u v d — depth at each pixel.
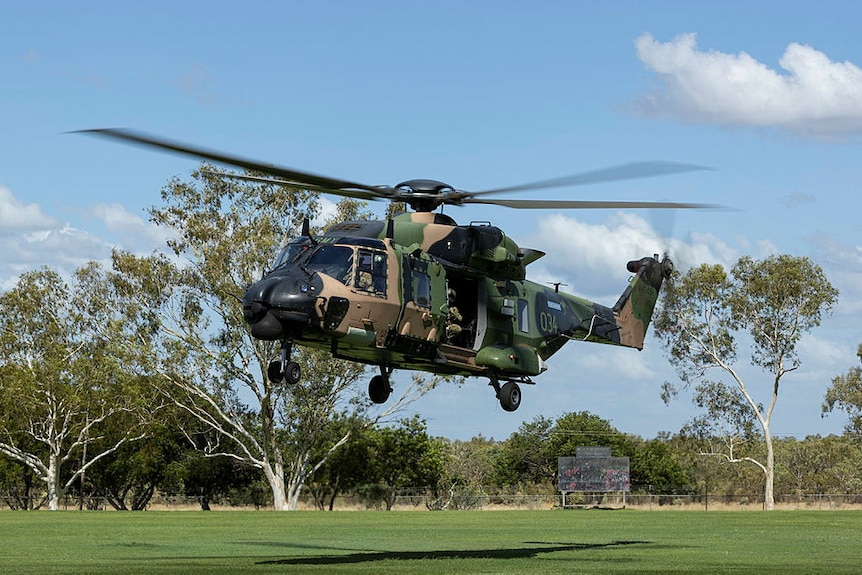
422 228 26.14
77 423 83.81
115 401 81.50
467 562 24.00
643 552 28.38
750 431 88.31
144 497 95.00
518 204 26.12
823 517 56.28
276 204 73.62
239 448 87.12
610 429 108.62
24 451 88.56
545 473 104.94
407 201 26.64
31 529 41.88
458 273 26.89
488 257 27.22
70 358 82.50
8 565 23.72
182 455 90.56
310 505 89.69
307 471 79.62
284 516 57.94
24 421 82.56
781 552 28.28
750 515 59.97
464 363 27.17
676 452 106.94
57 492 82.94
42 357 83.62
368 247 24.56
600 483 83.50
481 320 27.47
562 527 44.81
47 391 81.69
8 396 81.12
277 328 23.39
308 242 24.70
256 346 73.44
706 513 64.75
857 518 55.06
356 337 24.14
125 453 89.69
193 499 93.38
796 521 50.59
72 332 82.69
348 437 77.81
